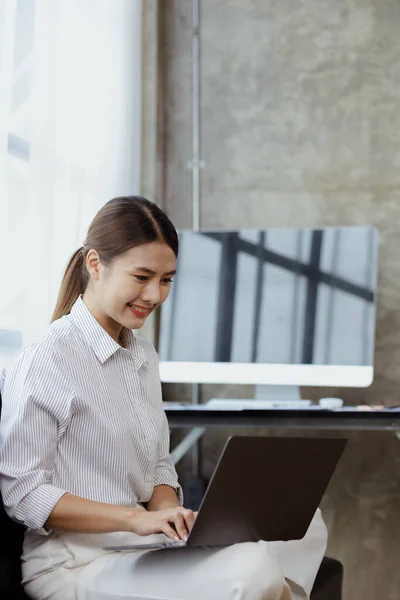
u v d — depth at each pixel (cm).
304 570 175
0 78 230
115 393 172
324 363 320
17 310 244
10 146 240
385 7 359
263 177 364
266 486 149
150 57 354
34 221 251
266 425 286
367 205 356
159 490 188
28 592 163
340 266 321
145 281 171
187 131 371
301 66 363
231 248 329
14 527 169
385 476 353
